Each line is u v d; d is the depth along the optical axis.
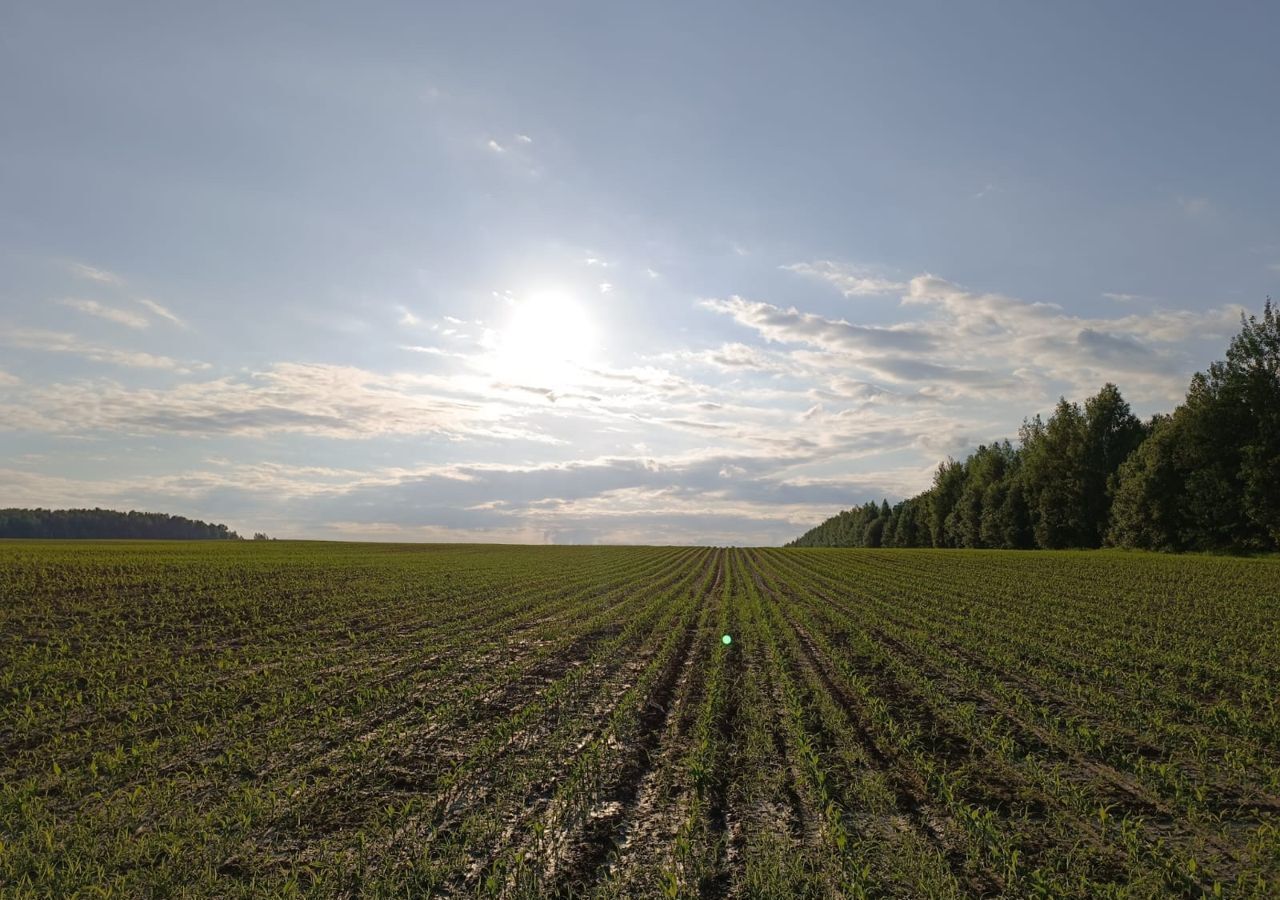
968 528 99.31
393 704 15.34
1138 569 43.81
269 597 34.38
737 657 20.89
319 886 7.25
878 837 8.66
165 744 12.48
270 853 8.31
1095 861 8.06
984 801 9.88
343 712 14.61
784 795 10.08
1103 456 75.88
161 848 8.27
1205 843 8.59
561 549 108.94
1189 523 59.94
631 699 15.41
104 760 11.17
